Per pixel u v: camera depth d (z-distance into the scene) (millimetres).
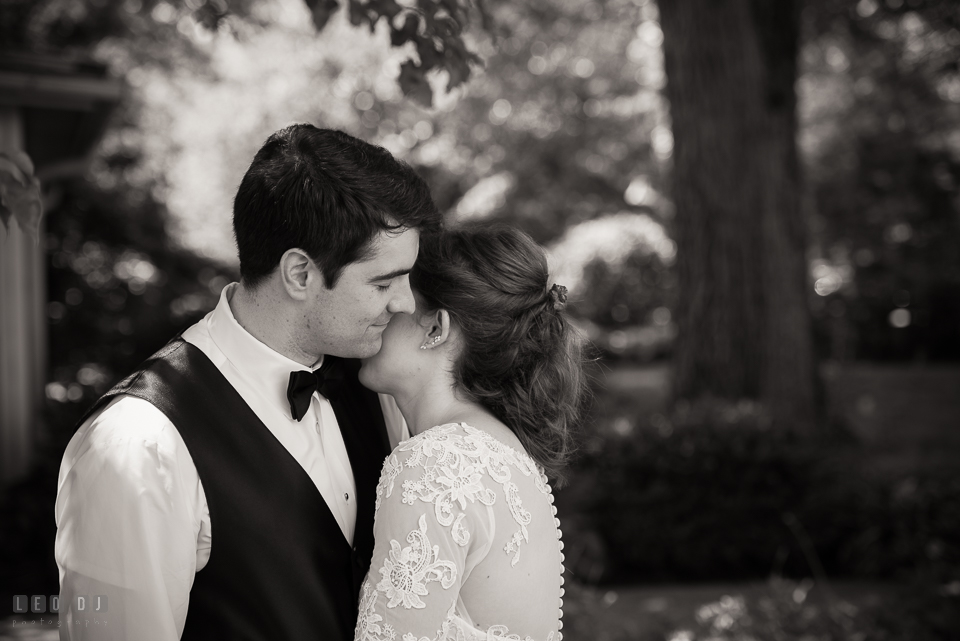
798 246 6844
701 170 6758
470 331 1533
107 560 1298
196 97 17078
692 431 5602
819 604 4438
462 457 1414
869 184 16000
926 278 15844
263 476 1474
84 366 9719
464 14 2395
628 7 11523
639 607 4559
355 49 15391
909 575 4676
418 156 16469
